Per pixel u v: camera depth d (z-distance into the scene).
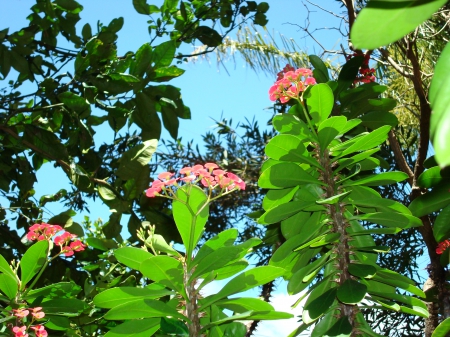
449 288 3.18
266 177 2.41
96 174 4.75
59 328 2.84
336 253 2.43
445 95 0.58
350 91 3.14
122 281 3.71
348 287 2.16
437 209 2.56
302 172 2.41
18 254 4.38
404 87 5.05
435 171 2.41
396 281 2.38
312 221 2.60
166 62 4.25
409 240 4.78
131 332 2.13
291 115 2.49
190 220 2.04
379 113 3.11
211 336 2.16
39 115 4.65
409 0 0.68
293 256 2.53
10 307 2.61
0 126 4.22
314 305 2.21
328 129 2.40
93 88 4.29
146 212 3.90
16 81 4.68
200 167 2.06
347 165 2.49
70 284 2.66
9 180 4.79
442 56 0.63
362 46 0.71
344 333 2.06
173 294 2.06
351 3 4.31
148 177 3.85
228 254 1.97
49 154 4.20
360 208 2.64
